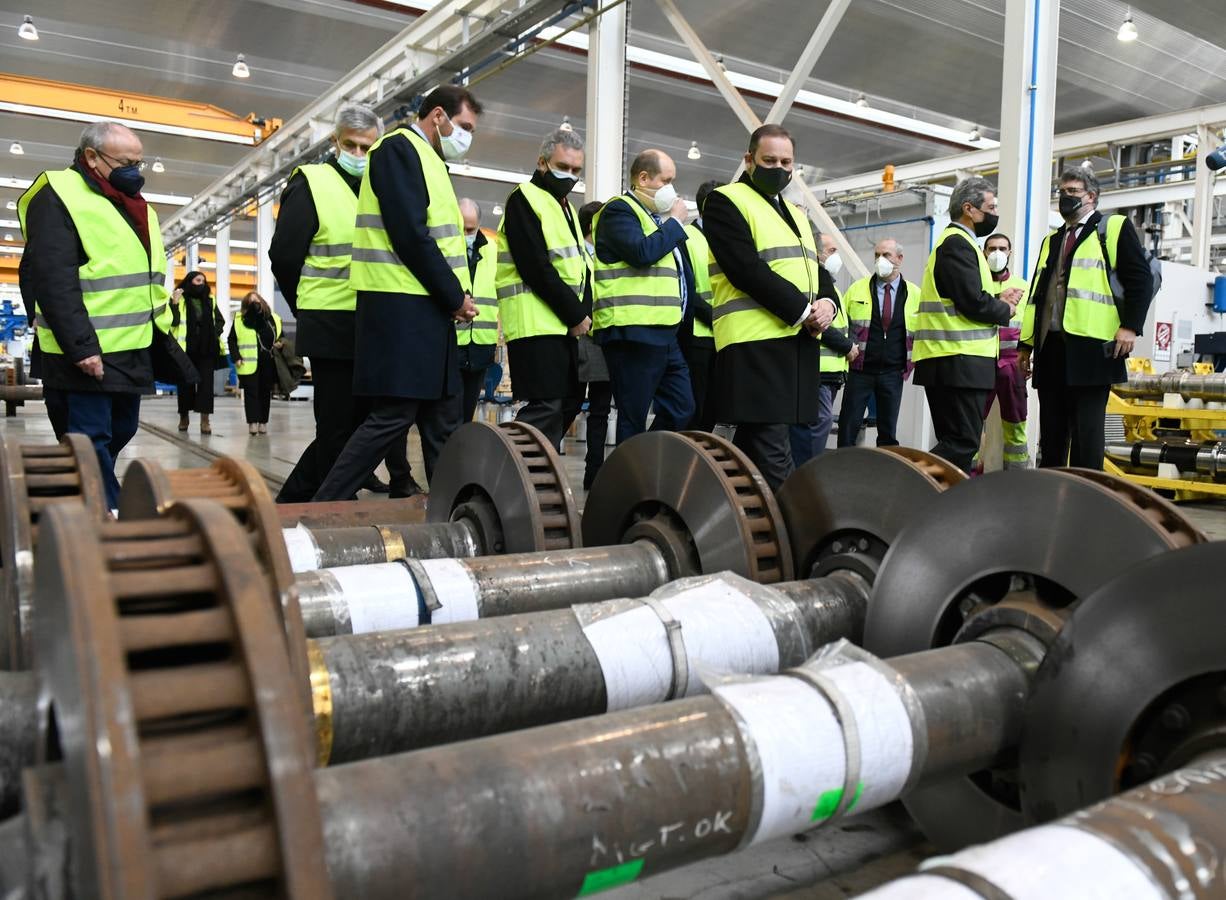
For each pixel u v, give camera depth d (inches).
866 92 586.6
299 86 656.4
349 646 62.2
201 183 983.0
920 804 69.4
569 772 44.7
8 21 546.9
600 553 97.2
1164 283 341.1
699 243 242.7
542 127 711.1
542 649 67.6
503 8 348.5
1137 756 55.8
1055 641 59.9
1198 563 54.1
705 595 76.8
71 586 33.1
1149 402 285.0
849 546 95.6
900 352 272.8
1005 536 69.8
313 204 175.5
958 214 205.0
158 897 31.6
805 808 51.6
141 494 63.4
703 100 625.9
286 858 32.5
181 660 41.2
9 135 799.1
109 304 155.1
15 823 41.9
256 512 58.4
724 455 103.3
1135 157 516.4
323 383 180.5
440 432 165.3
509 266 180.9
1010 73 235.6
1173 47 496.7
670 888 64.0
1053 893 37.9
